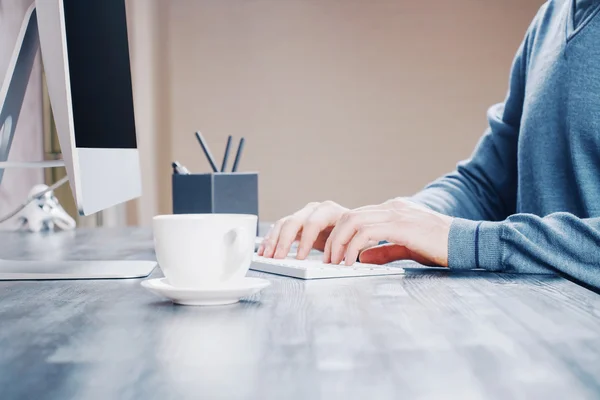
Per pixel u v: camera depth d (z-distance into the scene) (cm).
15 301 64
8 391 35
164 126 392
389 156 397
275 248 92
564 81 114
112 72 102
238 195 149
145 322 53
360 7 394
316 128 396
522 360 40
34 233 154
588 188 110
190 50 393
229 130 395
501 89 393
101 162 87
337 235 85
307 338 47
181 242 61
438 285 72
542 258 81
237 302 62
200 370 39
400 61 394
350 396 34
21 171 211
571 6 117
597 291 80
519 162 124
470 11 392
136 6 350
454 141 396
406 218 86
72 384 36
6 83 86
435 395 34
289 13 394
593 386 35
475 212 124
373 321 53
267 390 35
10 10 199
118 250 115
